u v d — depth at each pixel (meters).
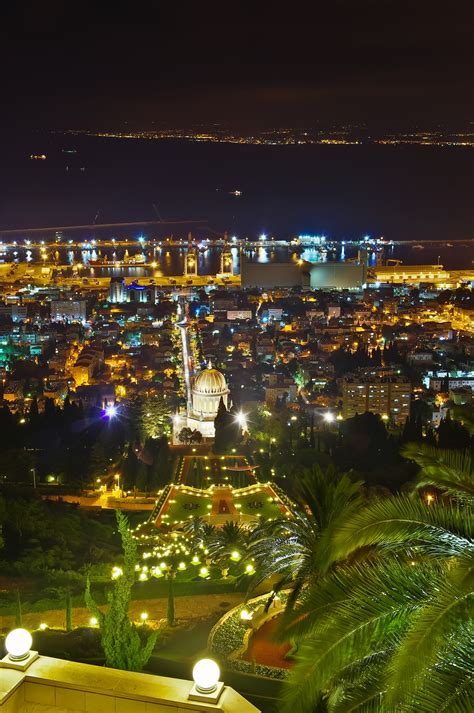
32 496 165.25
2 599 110.69
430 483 41.88
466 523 37.59
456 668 32.34
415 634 32.12
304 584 72.56
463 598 32.09
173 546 134.38
